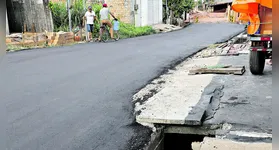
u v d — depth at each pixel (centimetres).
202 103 452
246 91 513
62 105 484
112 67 777
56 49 1137
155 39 1520
